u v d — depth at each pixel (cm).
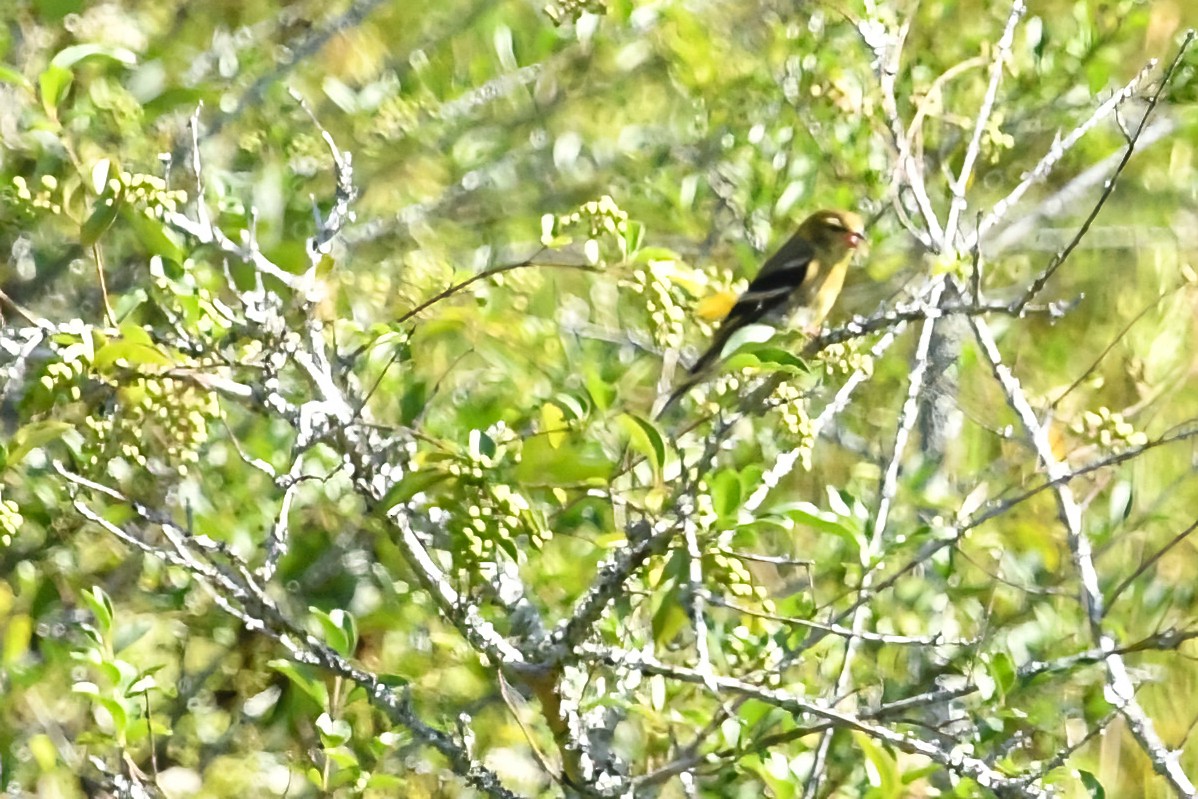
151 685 855
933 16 1380
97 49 796
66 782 1116
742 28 1476
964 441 1388
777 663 848
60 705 1134
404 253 1307
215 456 1122
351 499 1129
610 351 1259
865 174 1330
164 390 732
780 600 920
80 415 826
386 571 1100
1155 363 1463
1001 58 1099
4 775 1039
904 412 1000
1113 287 1611
